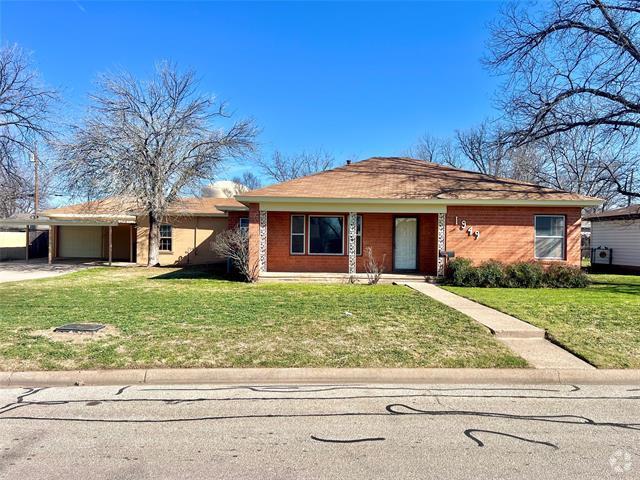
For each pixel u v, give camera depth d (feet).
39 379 17.66
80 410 14.93
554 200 48.32
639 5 50.78
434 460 11.50
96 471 10.86
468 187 52.65
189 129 68.08
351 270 50.39
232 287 43.96
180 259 78.95
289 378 18.26
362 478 10.57
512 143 61.26
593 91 54.54
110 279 51.83
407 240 55.67
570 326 25.66
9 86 66.23
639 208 63.21
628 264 67.56
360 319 27.27
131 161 65.26
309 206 49.93
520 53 57.21
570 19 53.06
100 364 18.70
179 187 69.10
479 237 49.70
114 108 64.64
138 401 15.81
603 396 16.63
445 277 49.19
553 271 46.16
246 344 21.52
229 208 68.74
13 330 23.90
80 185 64.34
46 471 10.84
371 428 13.56
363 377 18.40
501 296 37.88
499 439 12.80
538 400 16.14
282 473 10.81
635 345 22.03
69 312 29.12
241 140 70.44
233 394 16.61
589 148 91.86
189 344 21.43
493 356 20.25
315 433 13.17
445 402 15.88
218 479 10.52
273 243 55.16
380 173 58.70
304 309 30.55
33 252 98.73
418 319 27.37
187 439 12.73
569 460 11.52
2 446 12.23
